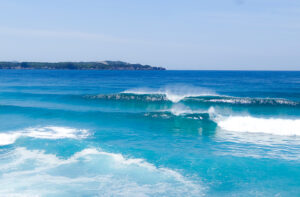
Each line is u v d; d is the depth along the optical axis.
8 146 10.73
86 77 85.81
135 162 9.00
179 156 9.60
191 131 13.77
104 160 9.16
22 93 30.11
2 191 6.88
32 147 10.56
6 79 68.81
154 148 10.63
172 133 13.38
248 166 8.59
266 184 7.29
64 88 40.34
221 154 9.84
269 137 12.39
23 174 8.00
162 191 6.95
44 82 56.75
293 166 8.55
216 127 14.67
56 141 11.38
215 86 45.84
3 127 14.38
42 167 8.56
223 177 7.78
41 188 7.08
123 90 37.38
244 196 6.64
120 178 7.77
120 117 17.41
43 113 18.47
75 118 17.08
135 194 6.80
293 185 7.21
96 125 15.17
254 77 90.19
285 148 10.59
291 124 14.03
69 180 7.62
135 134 13.09
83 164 8.81
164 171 8.25
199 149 10.52
